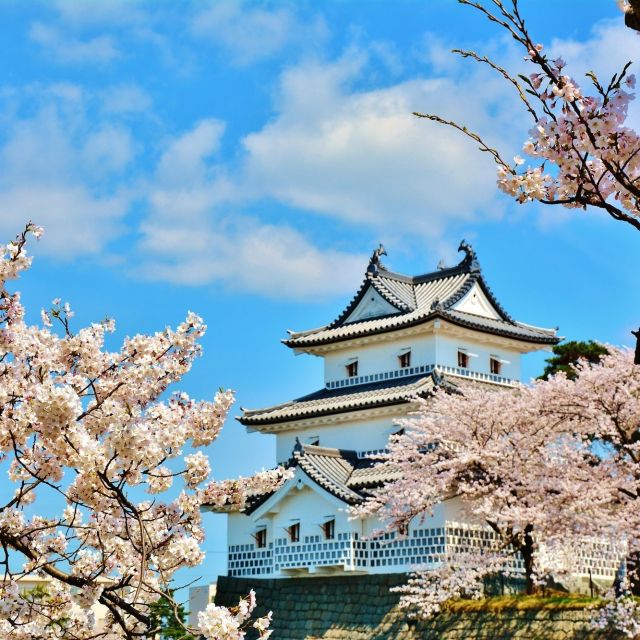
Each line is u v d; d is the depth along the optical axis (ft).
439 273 182.70
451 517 144.77
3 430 40.52
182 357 49.96
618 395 123.03
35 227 43.01
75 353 47.01
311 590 154.71
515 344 176.14
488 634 129.08
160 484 43.70
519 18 29.04
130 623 46.73
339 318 181.88
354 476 158.30
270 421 174.40
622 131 29.68
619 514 115.75
